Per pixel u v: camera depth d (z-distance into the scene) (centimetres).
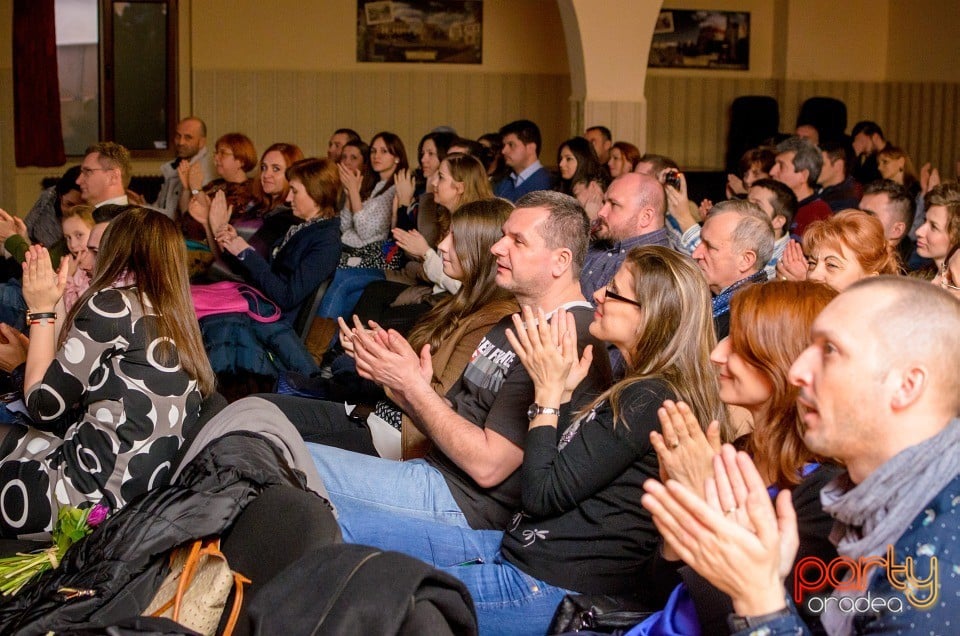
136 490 255
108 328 254
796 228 524
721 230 342
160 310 259
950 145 1123
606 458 210
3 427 270
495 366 259
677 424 172
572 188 611
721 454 150
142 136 1020
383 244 563
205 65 1036
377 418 311
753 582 139
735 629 140
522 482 216
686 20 1127
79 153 999
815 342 146
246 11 1041
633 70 836
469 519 248
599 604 201
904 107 1147
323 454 259
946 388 138
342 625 150
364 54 1075
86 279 381
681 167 1140
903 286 142
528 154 689
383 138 663
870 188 458
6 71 912
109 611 188
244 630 180
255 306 417
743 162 586
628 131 841
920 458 138
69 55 987
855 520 145
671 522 142
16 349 324
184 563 193
